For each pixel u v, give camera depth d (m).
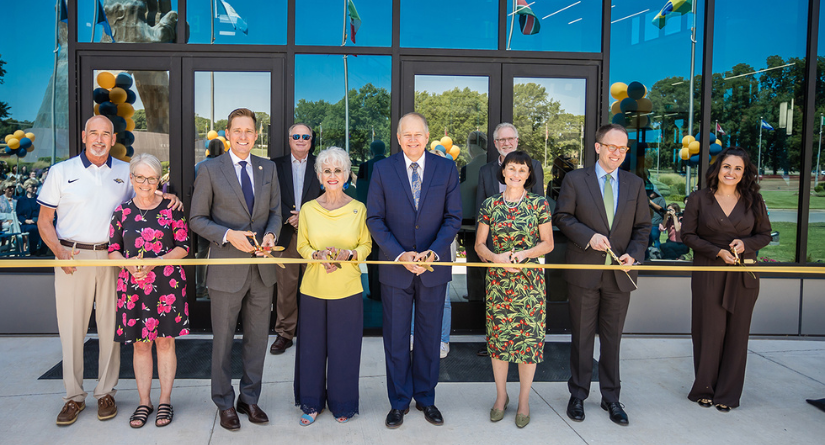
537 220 2.88
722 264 3.13
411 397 2.92
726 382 3.11
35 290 4.16
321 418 2.91
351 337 2.83
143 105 4.22
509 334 2.82
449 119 4.36
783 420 2.99
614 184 3.04
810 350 4.20
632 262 2.86
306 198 3.98
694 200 3.24
